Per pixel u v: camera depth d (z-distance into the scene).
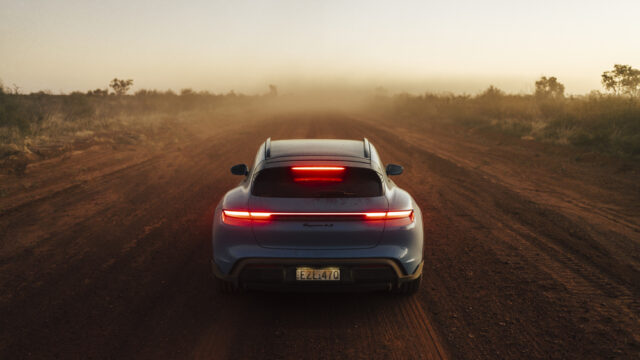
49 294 3.42
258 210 2.89
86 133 12.45
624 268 3.98
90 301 3.32
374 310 3.22
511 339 2.80
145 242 4.68
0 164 8.23
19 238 4.73
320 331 2.92
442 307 3.26
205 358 2.60
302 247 2.87
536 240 4.77
